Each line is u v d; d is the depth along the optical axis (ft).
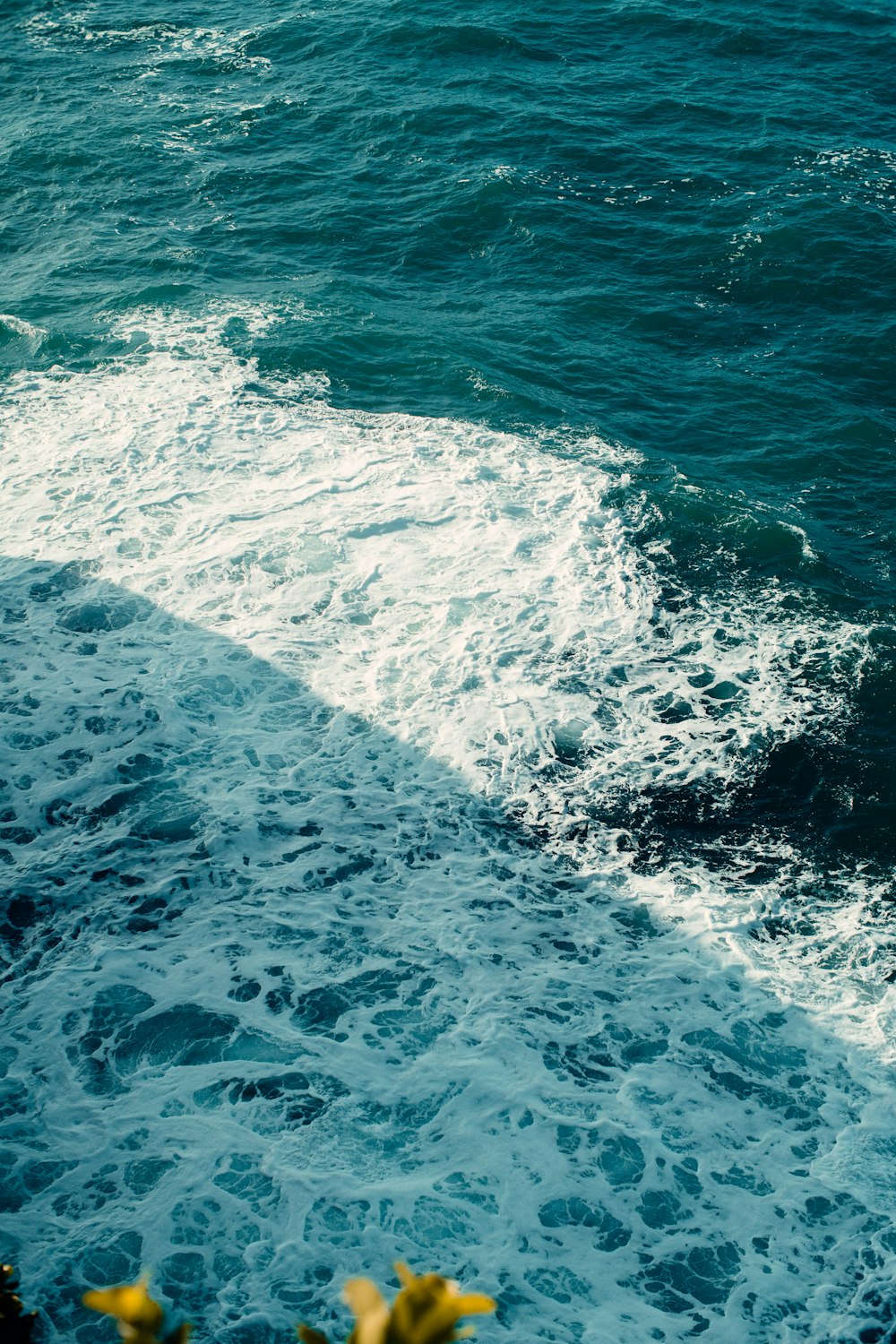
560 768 46.16
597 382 70.49
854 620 53.67
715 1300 30.01
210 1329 28.43
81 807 43.60
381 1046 35.78
